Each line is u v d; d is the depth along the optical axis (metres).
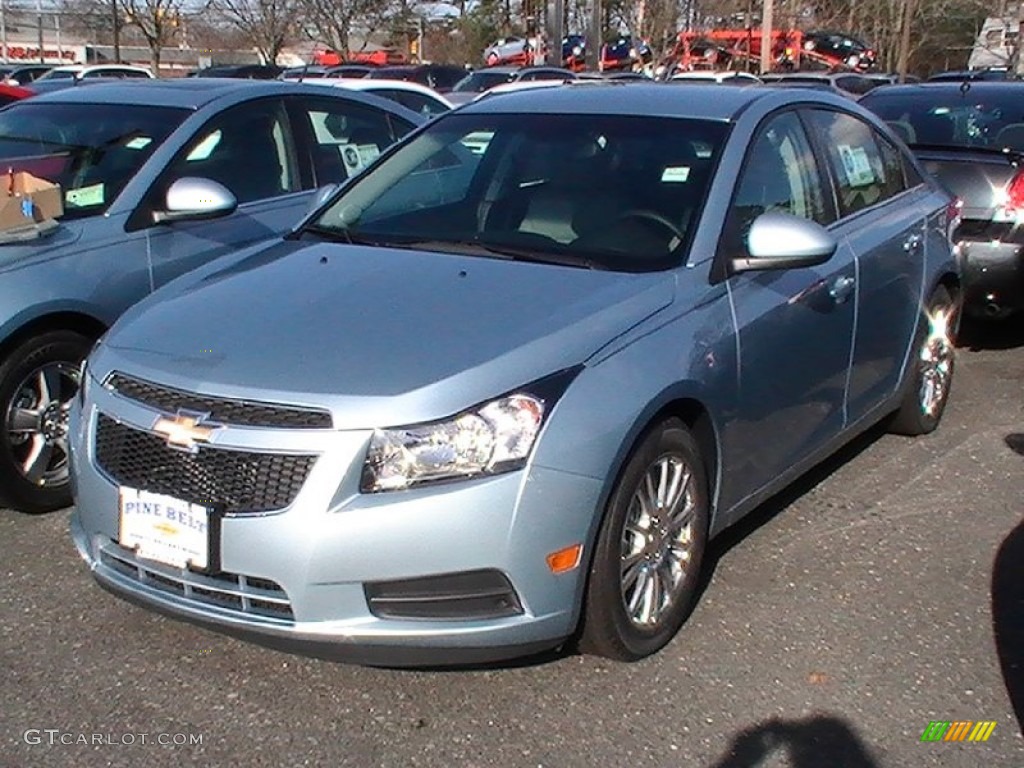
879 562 4.66
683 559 4.00
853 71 35.41
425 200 4.78
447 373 3.40
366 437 3.31
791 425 4.59
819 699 3.71
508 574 3.37
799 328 4.50
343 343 3.58
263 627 3.39
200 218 5.43
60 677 3.75
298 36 38.59
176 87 6.32
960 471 5.65
